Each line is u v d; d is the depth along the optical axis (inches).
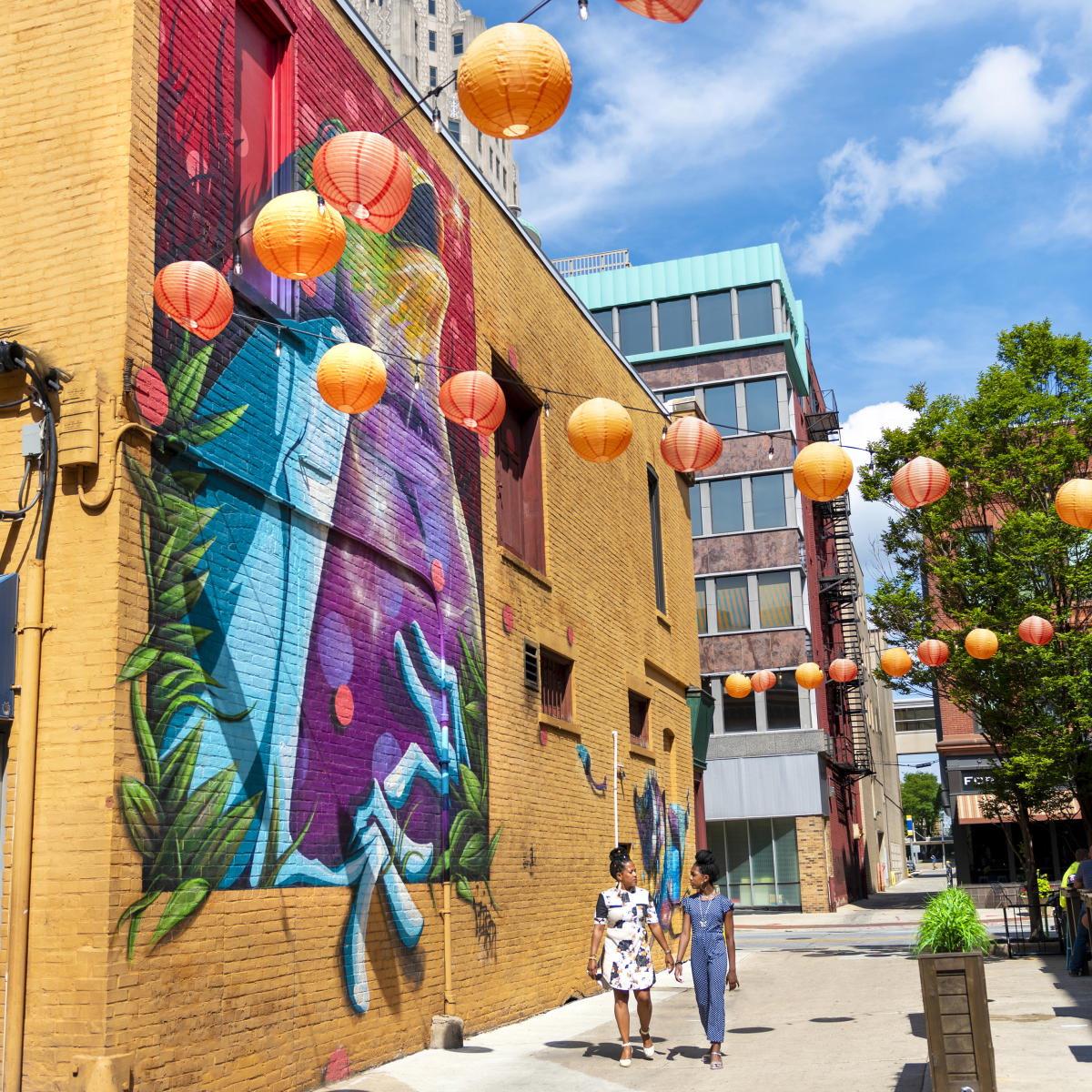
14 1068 247.6
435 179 488.7
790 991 559.5
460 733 452.4
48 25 305.1
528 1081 335.3
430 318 469.7
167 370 295.1
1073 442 748.6
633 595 732.7
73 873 256.7
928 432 797.2
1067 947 578.9
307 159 378.6
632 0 197.2
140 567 277.6
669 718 797.9
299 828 332.5
